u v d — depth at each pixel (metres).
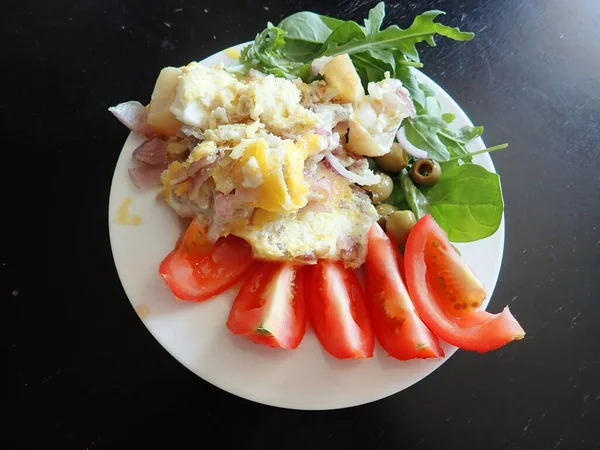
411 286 0.29
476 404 0.33
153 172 0.31
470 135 0.34
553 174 0.38
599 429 0.33
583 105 0.40
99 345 0.33
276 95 0.30
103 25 0.40
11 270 0.34
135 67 0.39
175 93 0.31
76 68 0.39
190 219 0.30
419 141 0.32
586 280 0.36
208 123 0.30
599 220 0.37
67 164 0.36
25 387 0.32
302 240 0.30
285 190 0.28
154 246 0.30
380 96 0.32
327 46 0.34
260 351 0.28
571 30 0.42
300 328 0.29
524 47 0.41
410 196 0.32
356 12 0.41
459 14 0.42
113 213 0.30
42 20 0.39
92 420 0.31
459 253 0.31
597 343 0.34
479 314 0.29
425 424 0.32
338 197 0.31
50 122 0.37
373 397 0.28
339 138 0.32
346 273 0.30
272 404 0.27
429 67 0.40
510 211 0.37
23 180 0.36
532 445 0.32
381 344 0.29
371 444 0.32
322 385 0.28
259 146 0.28
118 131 0.37
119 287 0.34
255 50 0.33
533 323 0.35
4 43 0.39
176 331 0.28
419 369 0.28
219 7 0.41
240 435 0.31
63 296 0.34
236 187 0.28
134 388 0.32
